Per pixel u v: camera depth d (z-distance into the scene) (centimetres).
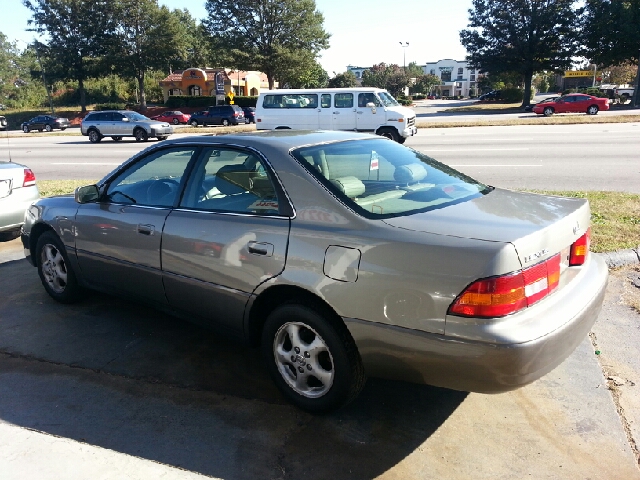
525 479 270
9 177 695
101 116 2673
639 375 359
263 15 5409
